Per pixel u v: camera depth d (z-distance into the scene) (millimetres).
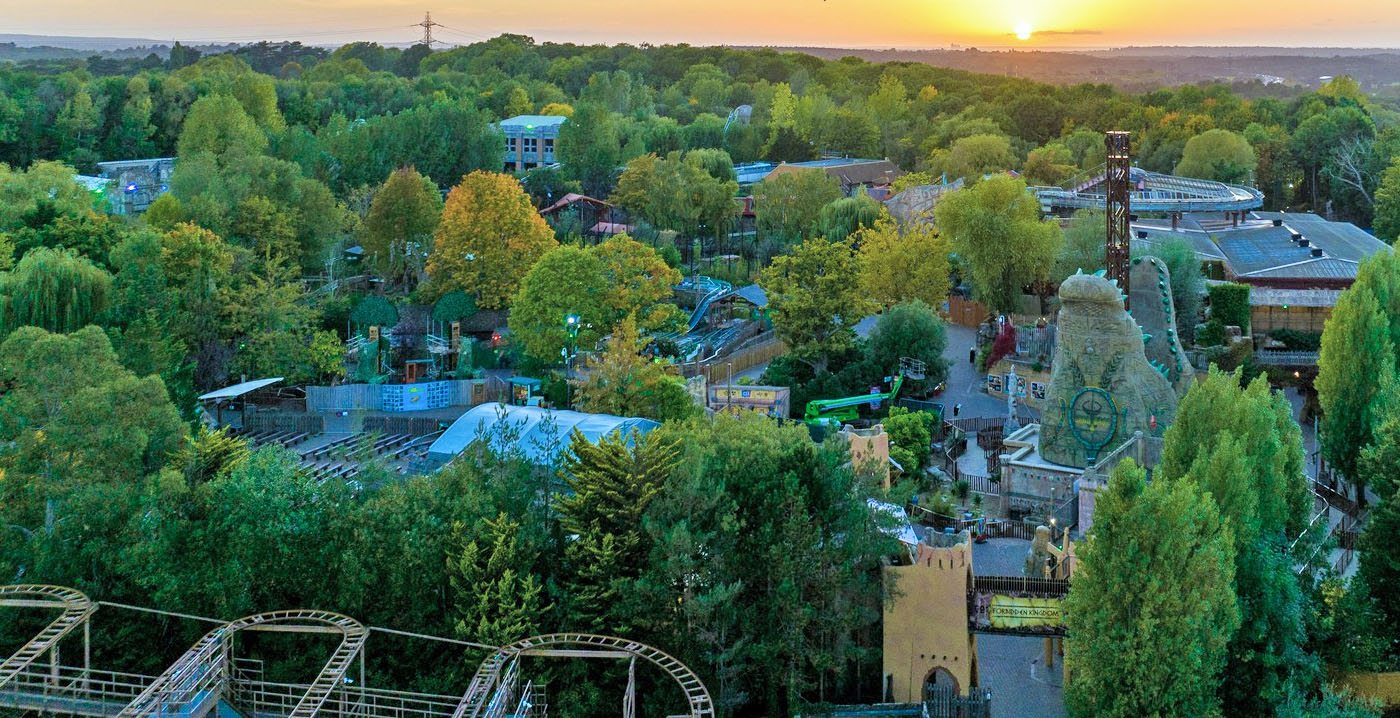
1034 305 173625
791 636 74125
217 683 67938
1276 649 73938
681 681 67125
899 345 143125
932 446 125375
